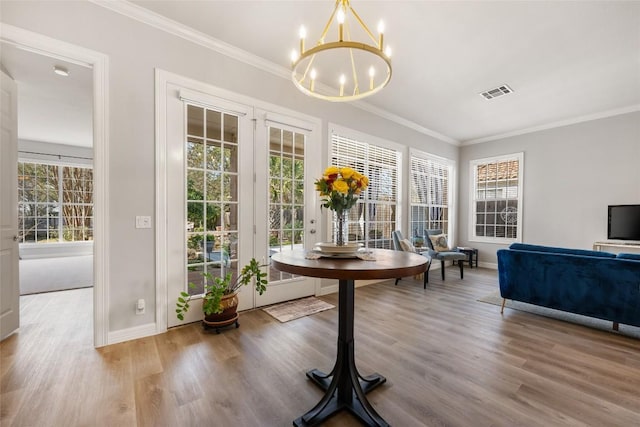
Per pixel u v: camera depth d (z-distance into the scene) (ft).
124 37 7.49
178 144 8.45
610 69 10.43
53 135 18.60
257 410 4.94
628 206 13.75
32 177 20.67
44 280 14.01
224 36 8.82
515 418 4.78
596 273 8.25
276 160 10.73
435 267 18.43
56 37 6.63
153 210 7.97
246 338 7.80
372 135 14.46
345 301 4.99
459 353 7.05
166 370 6.15
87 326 8.45
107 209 7.23
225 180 9.49
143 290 7.80
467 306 10.74
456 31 8.39
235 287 9.27
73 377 5.84
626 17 7.68
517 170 17.84
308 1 7.30
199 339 7.69
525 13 7.62
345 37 8.70
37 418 4.66
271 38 8.91
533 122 16.35
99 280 7.13
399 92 12.60
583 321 9.17
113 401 5.12
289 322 8.98
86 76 8.49
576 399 5.29
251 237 10.05
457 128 17.52
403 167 16.30
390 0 7.16
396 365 6.48
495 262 18.70
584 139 15.33
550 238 16.48
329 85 12.05
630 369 6.33
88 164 22.29
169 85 8.25
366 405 4.72
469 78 11.26
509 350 7.22
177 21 8.14
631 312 7.73
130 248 7.60
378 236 15.20
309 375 5.89
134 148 7.64
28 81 8.90
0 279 7.32
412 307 10.62
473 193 19.97
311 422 4.55
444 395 5.40
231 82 9.46
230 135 9.57
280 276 10.91
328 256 5.34
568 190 15.87
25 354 6.77
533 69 10.51
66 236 21.86
